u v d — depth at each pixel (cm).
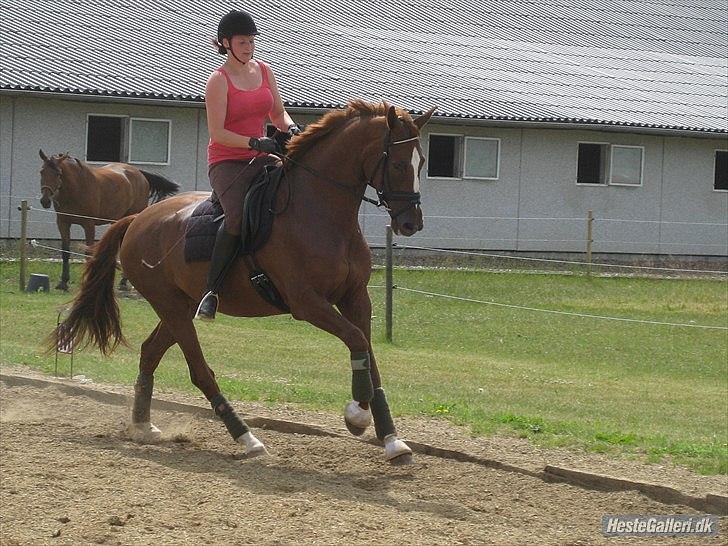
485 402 1273
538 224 3319
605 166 3412
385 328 1923
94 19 3344
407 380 1436
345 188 892
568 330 2012
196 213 970
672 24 4622
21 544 675
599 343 1883
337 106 2947
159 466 886
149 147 2894
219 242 921
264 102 938
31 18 3228
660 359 1745
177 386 1266
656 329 2055
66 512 741
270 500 782
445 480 879
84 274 1064
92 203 2312
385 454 921
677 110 3559
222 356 1579
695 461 934
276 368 1484
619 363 1700
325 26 3841
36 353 1496
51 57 2930
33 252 2697
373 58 3572
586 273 2938
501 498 832
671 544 723
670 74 4038
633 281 2844
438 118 3061
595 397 1366
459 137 3225
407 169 868
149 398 1023
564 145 3341
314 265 882
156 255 1000
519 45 4088
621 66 4047
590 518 785
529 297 2466
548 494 844
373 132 877
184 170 2931
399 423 1081
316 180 898
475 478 884
